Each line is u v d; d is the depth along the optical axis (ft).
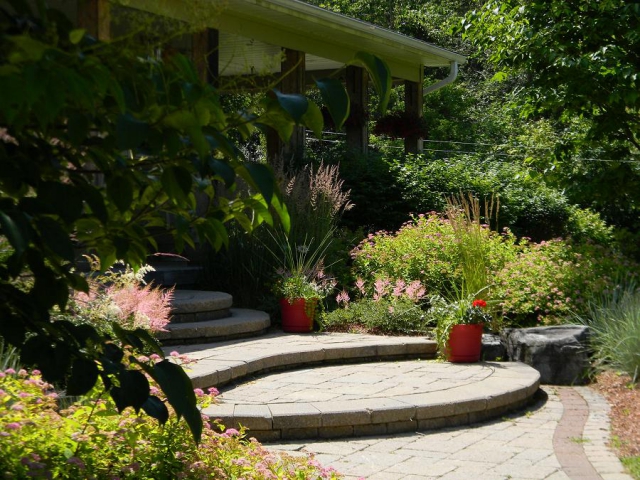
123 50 5.56
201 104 5.67
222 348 25.89
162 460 11.57
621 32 34.96
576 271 32.04
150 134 5.49
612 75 34.53
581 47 35.60
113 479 10.76
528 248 36.27
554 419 22.00
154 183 6.75
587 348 27.32
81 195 5.90
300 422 19.21
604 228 52.42
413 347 28.40
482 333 29.66
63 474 10.32
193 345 26.45
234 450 12.91
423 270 34.04
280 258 33.81
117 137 5.32
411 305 31.53
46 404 11.91
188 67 5.78
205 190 7.09
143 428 11.68
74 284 6.61
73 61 5.01
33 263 6.22
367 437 19.67
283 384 22.99
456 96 90.63
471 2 99.19
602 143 37.76
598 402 24.14
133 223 6.98
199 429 6.48
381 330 31.04
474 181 47.47
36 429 10.93
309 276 31.58
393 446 18.88
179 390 6.47
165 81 5.78
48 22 5.50
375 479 16.11
